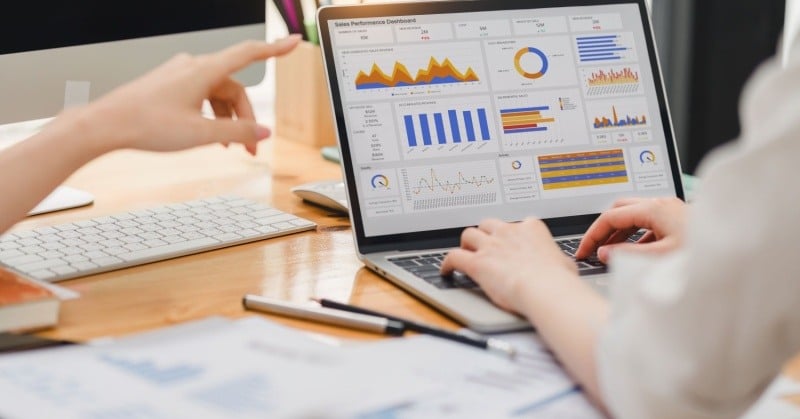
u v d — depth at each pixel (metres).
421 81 1.08
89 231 1.07
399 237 1.03
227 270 0.98
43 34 1.20
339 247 1.08
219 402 0.57
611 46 1.16
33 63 1.20
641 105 1.16
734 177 0.55
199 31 1.33
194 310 0.87
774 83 0.55
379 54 1.07
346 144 1.04
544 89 1.12
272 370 0.61
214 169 1.44
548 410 0.64
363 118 1.05
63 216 1.18
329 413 0.58
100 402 0.57
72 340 0.79
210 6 1.34
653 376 0.58
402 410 0.62
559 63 1.14
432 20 1.10
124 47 1.27
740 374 0.56
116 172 1.41
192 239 1.06
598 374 0.65
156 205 1.23
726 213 0.55
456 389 0.66
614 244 0.99
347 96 1.05
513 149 1.10
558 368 0.72
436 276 0.94
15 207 0.89
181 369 0.62
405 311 0.87
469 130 1.09
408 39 1.09
